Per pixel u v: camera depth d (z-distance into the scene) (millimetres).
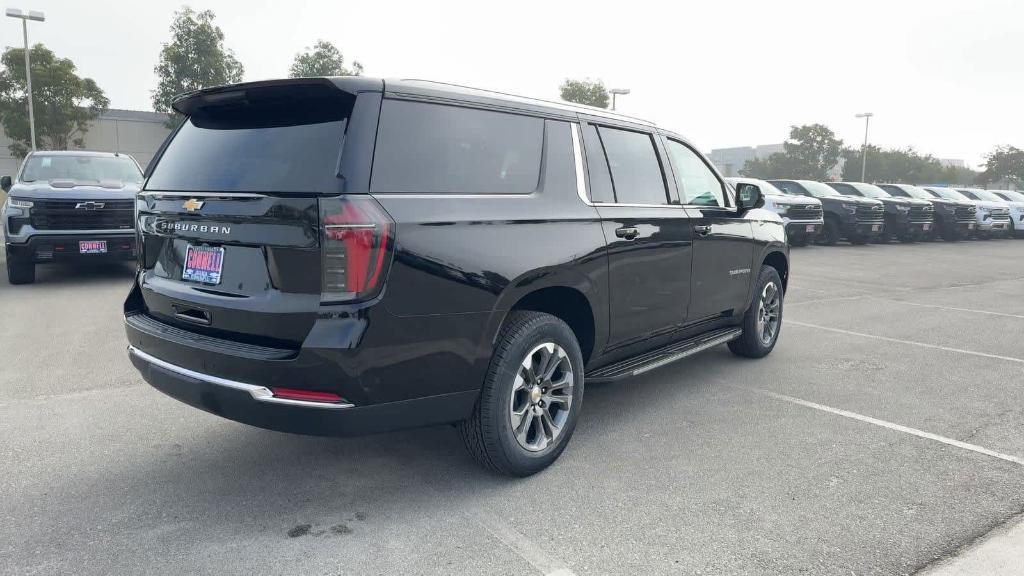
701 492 3186
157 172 3309
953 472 3451
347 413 2623
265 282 2705
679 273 4277
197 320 2938
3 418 4047
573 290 3428
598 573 2498
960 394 4832
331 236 2523
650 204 4090
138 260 3441
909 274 12594
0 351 5586
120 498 3049
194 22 40000
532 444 3318
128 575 2445
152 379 3064
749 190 4930
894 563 2578
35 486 3158
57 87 38281
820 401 4625
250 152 2879
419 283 2701
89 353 5539
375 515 2926
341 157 2607
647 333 4117
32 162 9477
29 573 2445
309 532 2773
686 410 4406
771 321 5828
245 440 3760
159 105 40219
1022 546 2713
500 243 3014
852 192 21188
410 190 2754
